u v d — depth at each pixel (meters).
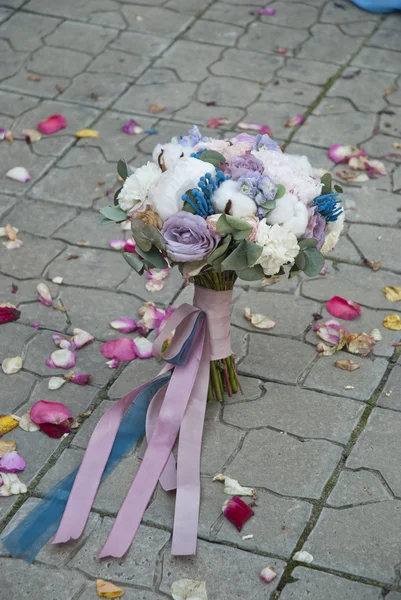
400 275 3.21
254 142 2.46
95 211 3.55
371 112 4.16
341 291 3.14
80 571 2.20
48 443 2.56
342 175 3.71
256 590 2.15
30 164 3.82
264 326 2.96
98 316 3.03
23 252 3.33
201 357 2.55
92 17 4.95
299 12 5.00
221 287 2.47
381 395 2.70
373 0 4.97
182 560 2.22
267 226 2.19
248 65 4.53
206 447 2.53
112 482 2.44
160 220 2.25
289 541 2.27
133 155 3.87
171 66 4.52
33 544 2.27
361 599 2.12
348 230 3.43
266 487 2.41
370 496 2.38
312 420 2.62
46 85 4.37
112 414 2.54
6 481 2.42
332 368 2.80
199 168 2.24
